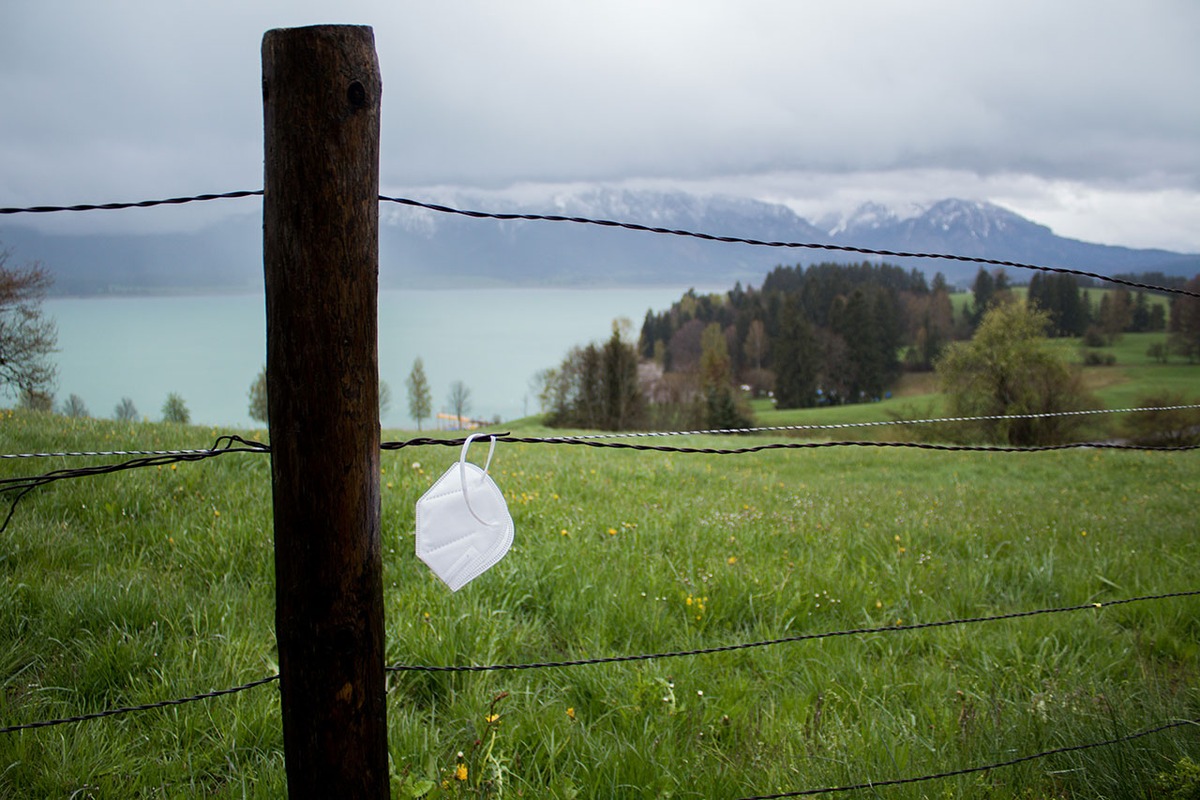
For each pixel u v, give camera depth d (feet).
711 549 20.29
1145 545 23.89
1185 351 271.28
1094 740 11.00
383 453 33.14
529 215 7.48
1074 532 25.50
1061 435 128.67
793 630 15.94
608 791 10.06
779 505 29.66
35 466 20.68
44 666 11.96
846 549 21.80
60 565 15.35
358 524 6.02
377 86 5.65
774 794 9.69
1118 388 238.07
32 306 91.30
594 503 26.25
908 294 373.20
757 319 389.60
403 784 9.23
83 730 10.47
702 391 261.03
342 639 6.13
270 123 5.53
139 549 16.75
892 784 9.84
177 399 199.00
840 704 12.69
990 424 129.70
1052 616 16.71
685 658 13.48
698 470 44.24
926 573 19.47
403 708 11.76
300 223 5.54
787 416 267.80
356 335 5.75
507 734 10.96
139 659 12.03
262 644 12.91
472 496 7.02
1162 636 15.96
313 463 5.83
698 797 9.86
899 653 14.92
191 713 10.87
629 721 11.57
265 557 16.47
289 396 5.77
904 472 60.90
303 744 6.34
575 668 12.93
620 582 16.69
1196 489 43.70
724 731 11.70
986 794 10.03
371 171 5.70
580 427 224.53
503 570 16.47
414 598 14.87
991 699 12.50
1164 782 9.53
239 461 23.68
